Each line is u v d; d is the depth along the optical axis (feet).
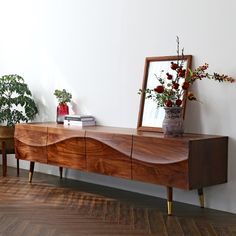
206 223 9.43
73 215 10.01
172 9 11.15
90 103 13.41
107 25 12.77
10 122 14.88
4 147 14.37
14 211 10.30
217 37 10.28
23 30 15.53
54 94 13.87
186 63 10.80
